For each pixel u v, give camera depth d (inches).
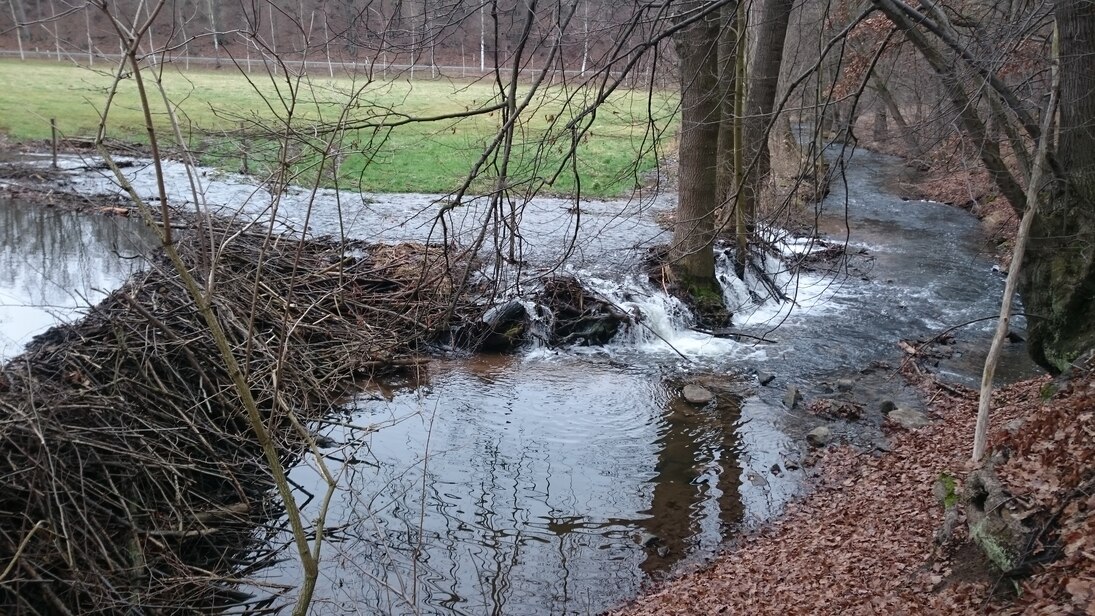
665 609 335.6
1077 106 372.2
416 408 519.8
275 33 342.3
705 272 693.3
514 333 617.6
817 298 749.9
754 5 731.4
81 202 878.4
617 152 1244.5
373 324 592.1
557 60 330.0
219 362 458.0
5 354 459.5
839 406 523.2
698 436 494.3
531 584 359.6
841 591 322.0
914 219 1053.2
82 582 300.7
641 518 411.5
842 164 347.6
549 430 497.0
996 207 1018.1
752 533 398.6
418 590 353.7
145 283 510.0
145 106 165.0
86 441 354.3
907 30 342.6
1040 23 382.0
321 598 346.3
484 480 440.8
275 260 617.0
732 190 659.4
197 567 352.2
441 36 305.3
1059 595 260.2
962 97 364.5
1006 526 297.7
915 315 709.9
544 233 861.2
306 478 435.8
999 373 579.5
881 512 384.2
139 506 359.6
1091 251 390.9
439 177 1087.0
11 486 318.3
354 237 802.8
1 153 1041.5
